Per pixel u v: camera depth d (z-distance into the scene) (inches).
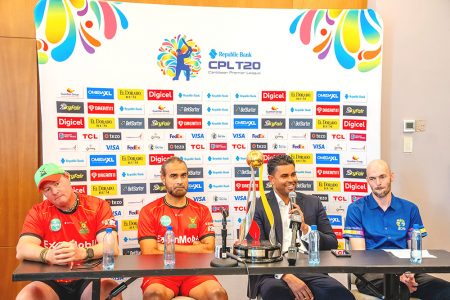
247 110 134.2
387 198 117.5
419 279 106.3
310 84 135.7
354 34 136.2
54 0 124.1
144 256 93.8
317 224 115.7
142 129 129.8
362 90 136.5
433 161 144.0
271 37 134.5
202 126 132.6
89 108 126.4
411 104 143.0
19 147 126.7
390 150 142.7
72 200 106.7
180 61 131.3
